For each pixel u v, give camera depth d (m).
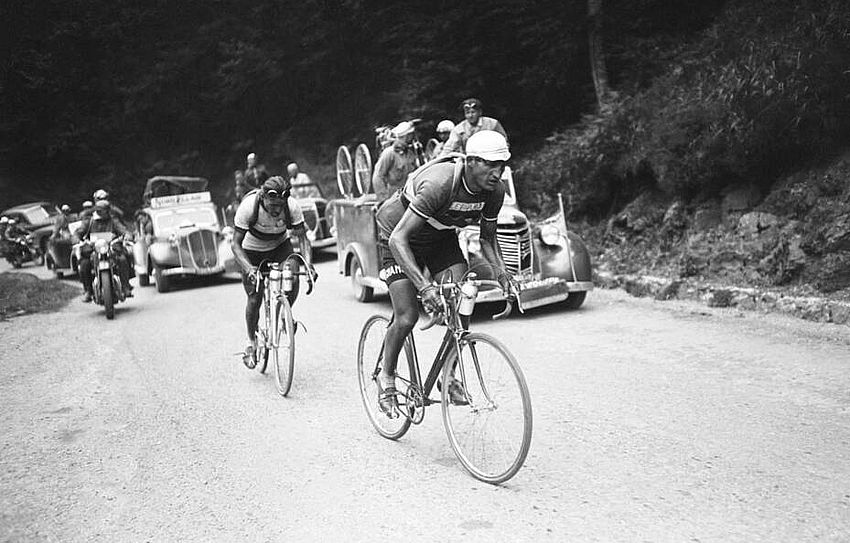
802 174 8.92
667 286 9.28
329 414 5.78
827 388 5.53
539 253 9.16
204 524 4.01
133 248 15.59
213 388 6.74
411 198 4.35
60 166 30.67
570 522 3.74
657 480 4.16
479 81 16.52
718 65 10.78
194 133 29.94
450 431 4.57
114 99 30.11
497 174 4.17
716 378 5.97
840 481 4.00
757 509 3.74
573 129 14.15
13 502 4.43
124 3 29.14
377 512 4.01
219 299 12.31
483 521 3.82
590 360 6.80
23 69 29.16
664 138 10.43
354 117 26.17
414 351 4.84
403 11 19.72
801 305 7.66
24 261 22.69
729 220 9.59
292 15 26.48
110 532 3.98
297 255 6.44
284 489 4.40
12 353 8.87
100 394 6.77
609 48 14.80
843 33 8.85
